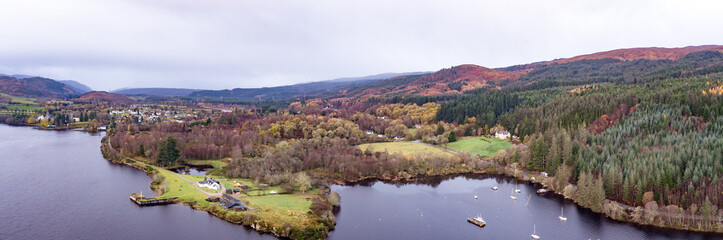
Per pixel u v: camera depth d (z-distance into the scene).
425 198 185.88
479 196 189.50
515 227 150.38
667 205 156.75
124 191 184.38
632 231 145.62
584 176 177.38
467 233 144.50
